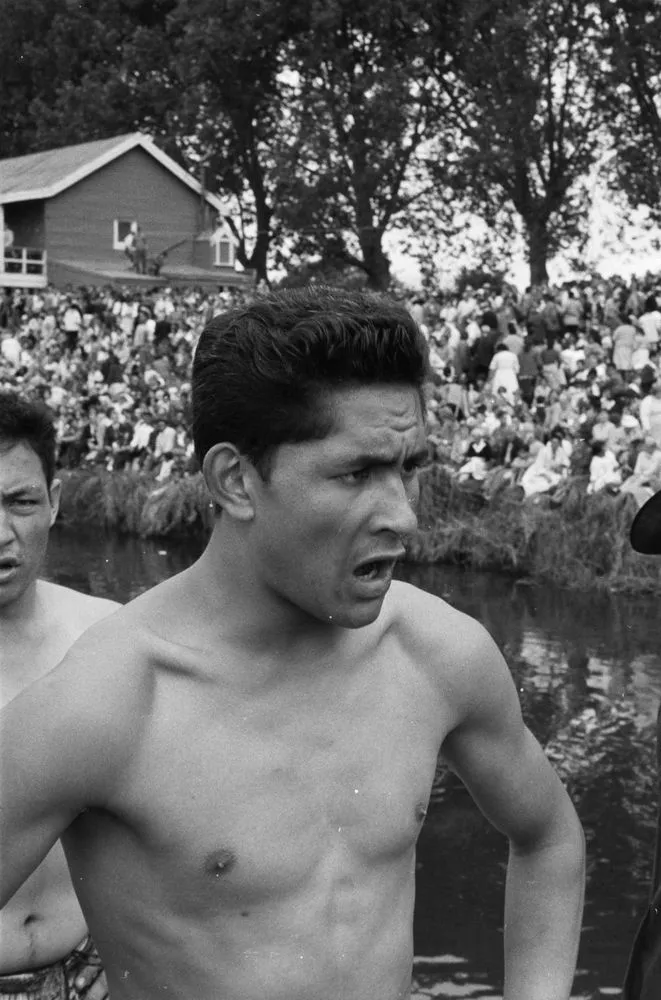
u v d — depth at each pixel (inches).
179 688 72.6
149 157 2026.3
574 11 1760.6
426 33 1792.6
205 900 71.7
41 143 2261.3
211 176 2074.3
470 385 1005.8
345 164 1830.7
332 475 68.8
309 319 68.5
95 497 1000.2
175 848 71.3
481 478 810.8
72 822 73.5
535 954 85.1
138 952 73.0
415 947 264.5
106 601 132.4
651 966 95.6
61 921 115.0
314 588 70.6
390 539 70.1
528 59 1723.7
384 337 68.4
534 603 680.4
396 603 80.2
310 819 73.5
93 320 1492.4
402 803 76.5
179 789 71.2
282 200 1876.2
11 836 69.4
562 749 417.1
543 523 746.2
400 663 78.7
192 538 936.3
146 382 1204.5
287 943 72.1
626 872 307.9
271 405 68.8
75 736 69.2
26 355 1445.6
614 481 737.0
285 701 74.1
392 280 1915.6
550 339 1075.9
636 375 932.0
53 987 115.5
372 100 1740.9
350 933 73.6
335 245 1913.1
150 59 2049.7
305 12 1835.6
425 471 809.5
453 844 322.7
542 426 856.9
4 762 69.6
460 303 1198.9
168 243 2054.6
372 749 76.0
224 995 71.5
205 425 71.9
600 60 1763.0
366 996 74.0
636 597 687.7
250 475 70.7
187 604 74.8
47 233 1980.8
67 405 1179.3
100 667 71.1
